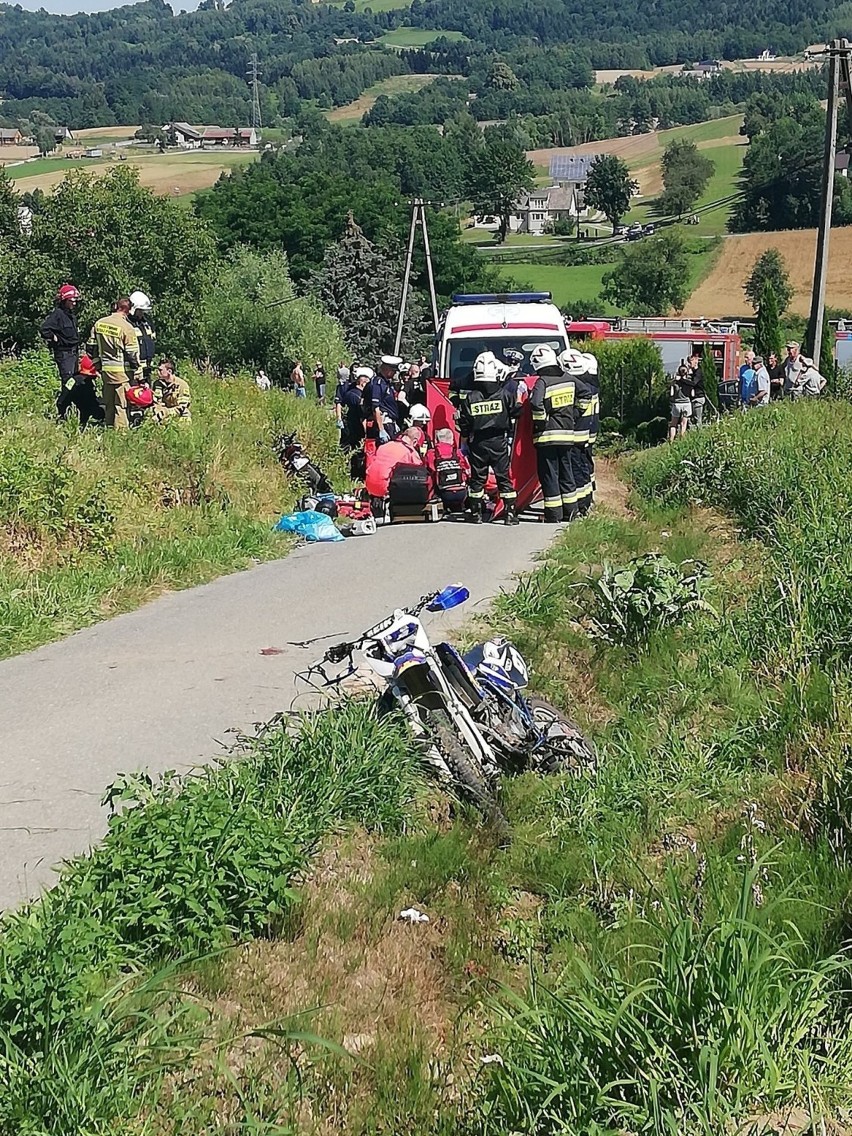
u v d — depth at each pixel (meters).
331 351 57.75
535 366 13.18
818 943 4.68
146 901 4.46
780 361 23.38
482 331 16.72
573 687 7.98
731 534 11.60
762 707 7.20
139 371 13.56
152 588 9.78
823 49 24.52
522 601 8.95
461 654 7.71
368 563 10.77
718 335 35.19
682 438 17.92
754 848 5.39
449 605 6.54
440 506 13.49
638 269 74.25
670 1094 3.78
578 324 39.12
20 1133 3.35
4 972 3.81
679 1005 4.02
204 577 10.22
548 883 5.59
